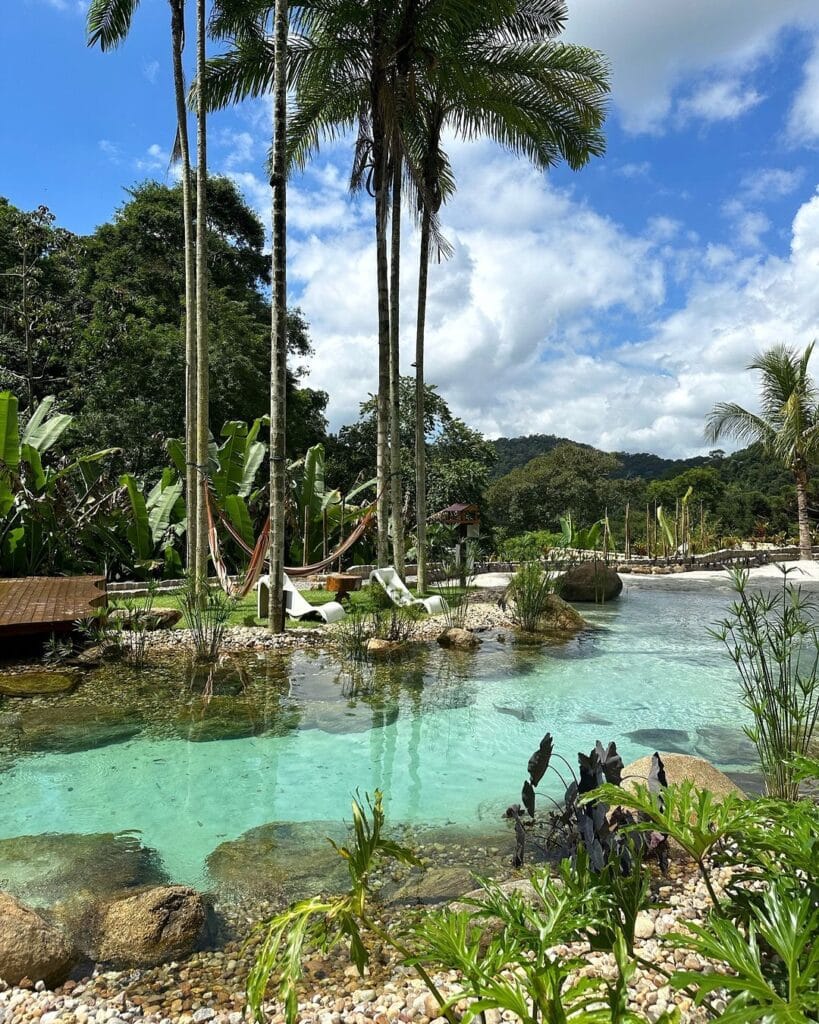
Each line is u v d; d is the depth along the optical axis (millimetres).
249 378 17141
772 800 1752
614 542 22516
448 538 15406
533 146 11539
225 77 10375
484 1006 1246
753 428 21781
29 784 4121
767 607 3715
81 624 7207
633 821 2906
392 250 11078
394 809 3840
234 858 3229
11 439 10031
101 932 2561
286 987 1321
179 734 4973
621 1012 1228
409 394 21609
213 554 8727
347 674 6691
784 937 1228
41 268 18172
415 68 10516
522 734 5141
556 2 10555
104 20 9945
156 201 20109
